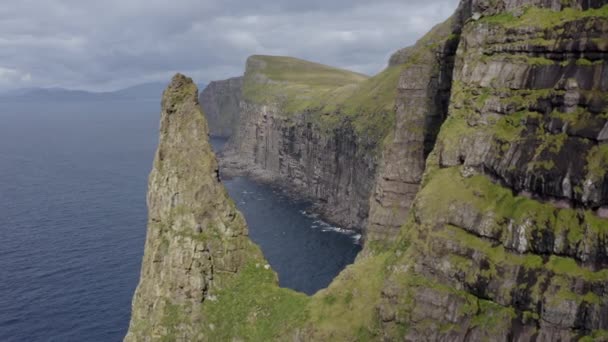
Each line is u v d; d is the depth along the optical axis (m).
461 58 78.81
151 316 86.12
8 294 141.00
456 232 66.88
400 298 68.69
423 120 109.19
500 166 65.19
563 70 62.12
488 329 60.22
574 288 54.97
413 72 110.62
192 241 84.81
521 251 60.03
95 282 149.12
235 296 84.00
